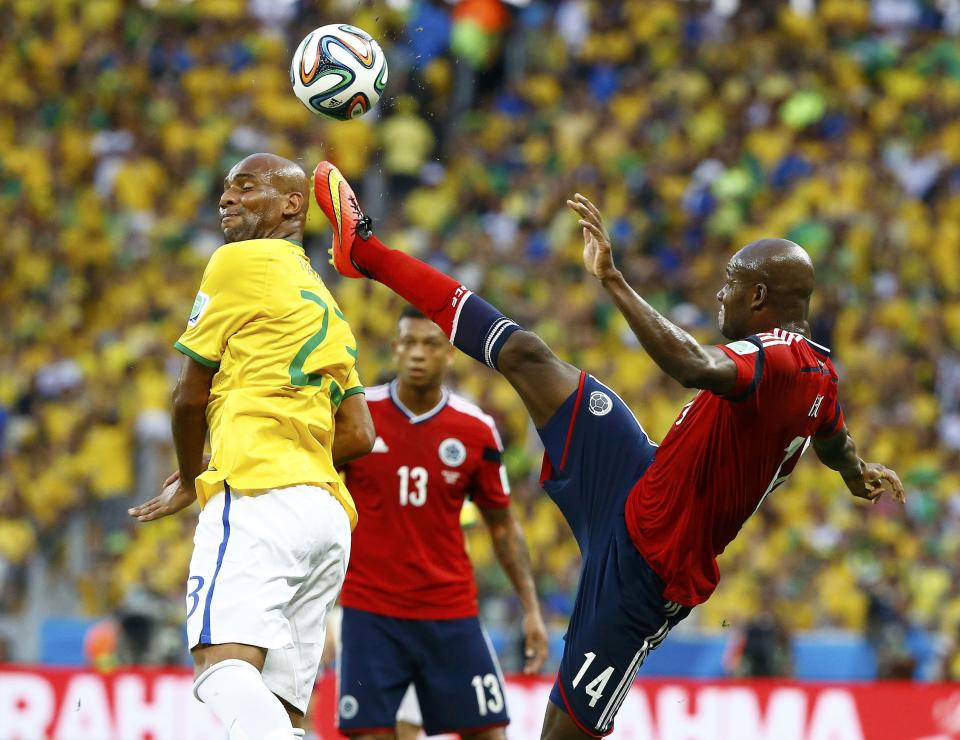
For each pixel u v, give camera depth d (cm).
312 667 1605
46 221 6203
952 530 4881
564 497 1838
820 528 4816
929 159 6388
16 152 6450
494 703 2405
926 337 5750
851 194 6150
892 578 4531
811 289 1759
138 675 3098
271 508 1522
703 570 1755
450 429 2412
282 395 1562
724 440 1697
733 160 6294
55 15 6850
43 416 5397
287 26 6806
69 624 4122
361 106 1831
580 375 1827
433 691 2381
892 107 6581
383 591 2366
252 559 1501
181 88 6600
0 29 6812
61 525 4972
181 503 1698
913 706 3058
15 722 3095
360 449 1669
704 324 5691
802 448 1788
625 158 6309
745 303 1755
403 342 2402
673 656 3938
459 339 1820
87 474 5103
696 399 1747
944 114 6569
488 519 2489
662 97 6569
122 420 5275
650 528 1733
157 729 3075
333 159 5891
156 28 6825
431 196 6200
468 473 2411
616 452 1803
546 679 3039
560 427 1812
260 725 1429
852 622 4453
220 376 1586
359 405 1670
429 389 2416
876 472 1962
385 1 6500
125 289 5947
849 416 5438
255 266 1583
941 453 5350
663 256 5984
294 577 1524
